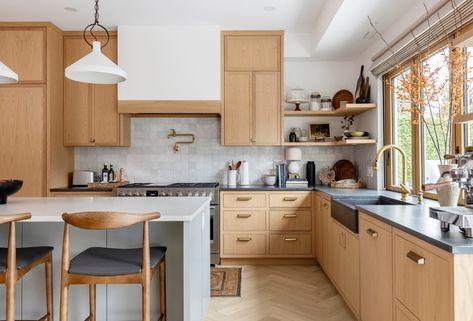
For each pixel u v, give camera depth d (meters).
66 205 2.26
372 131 3.86
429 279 1.41
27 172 3.87
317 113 4.21
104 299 2.15
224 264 3.95
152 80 4.06
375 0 2.75
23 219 1.73
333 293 3.04
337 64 4.43
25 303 2.19
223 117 4.13
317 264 3.93
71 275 1.67
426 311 1.43
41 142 3.87
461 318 1.22
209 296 2.80
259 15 3.73
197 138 4.48
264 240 3.91
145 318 1.67
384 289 1.89
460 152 2.36
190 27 4.06
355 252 2.42
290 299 2.91
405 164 2.62
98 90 4.16
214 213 3.89
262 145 4.16
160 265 2.02
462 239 1.33
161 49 4.06
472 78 2.07
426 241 1.41
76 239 2.16
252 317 2.58
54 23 3.94
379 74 3.60
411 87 2.18
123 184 4.21
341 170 4.41
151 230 2.15
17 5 3.47
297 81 4.46
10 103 3.88
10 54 3.88
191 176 4.49
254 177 4.47
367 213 2.12
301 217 3.91
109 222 1.58
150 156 4.50
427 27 2.51
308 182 4.32
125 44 4.05
